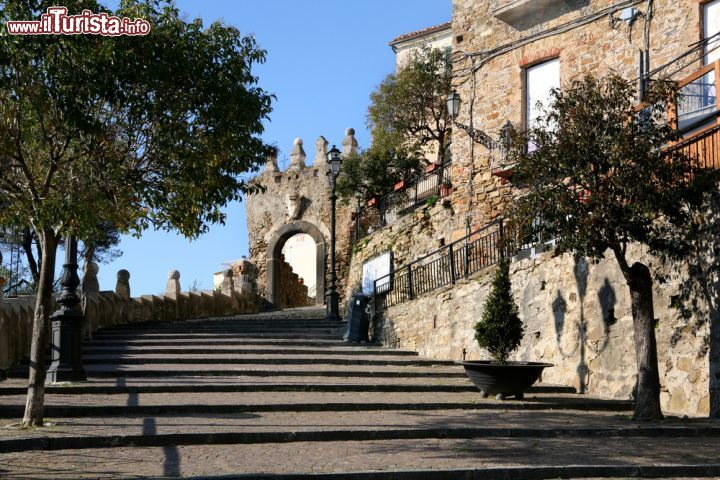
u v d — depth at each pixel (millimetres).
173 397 11914
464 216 21656
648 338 11125
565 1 19531
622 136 10922
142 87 9836
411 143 31500
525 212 11227
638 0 18031
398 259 24734
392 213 27406
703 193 11695
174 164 10250
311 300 43406
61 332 13055
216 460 7926
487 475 7516
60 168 10055
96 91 9203
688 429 9914
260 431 9172
